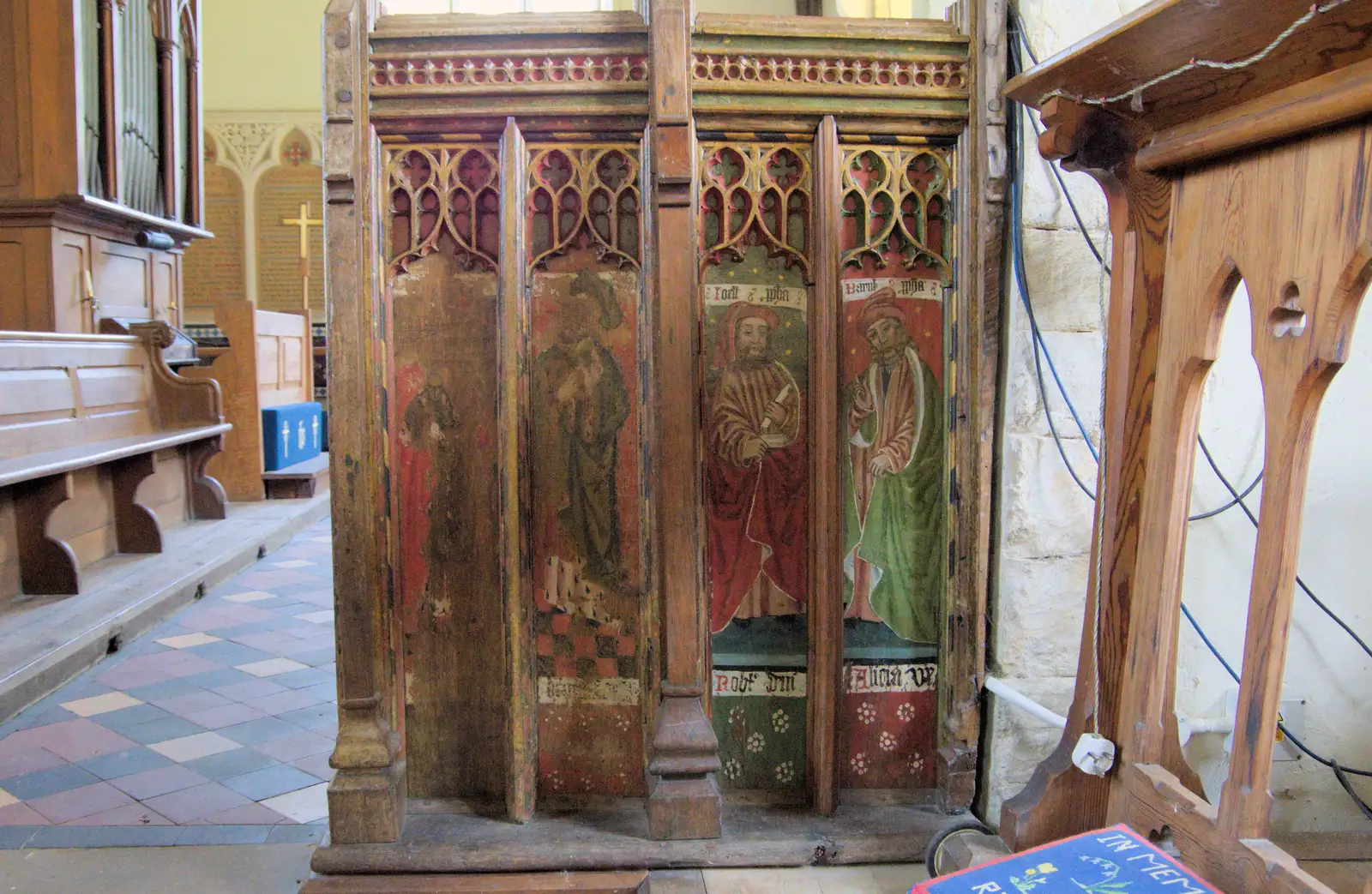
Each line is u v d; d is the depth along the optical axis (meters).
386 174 2.11
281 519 5.85
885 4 4.27
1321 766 2.32
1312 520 2.28
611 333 2.17
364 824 2.05
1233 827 1.28
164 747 2.76
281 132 10.69
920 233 2.19
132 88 5.69
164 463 5.44
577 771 2.23
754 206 2.14
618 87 2.07
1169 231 1.45
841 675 2.22
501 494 2.12
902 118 2.13
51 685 3.21
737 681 2.24
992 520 2.23
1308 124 1.12
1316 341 1.14
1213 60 1.21
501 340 2.11
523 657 2.14
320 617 4.17
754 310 2.18
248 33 10.63
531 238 2.14
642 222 2.11
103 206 5.11
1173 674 1.52
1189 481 1.44
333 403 2.05
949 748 2.23
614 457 2.19
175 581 4.28
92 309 5.32
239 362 6.47
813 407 2.17
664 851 2.04
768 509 2.21
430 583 2.19
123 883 2.02
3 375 3.68
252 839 2.21
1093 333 2.13
